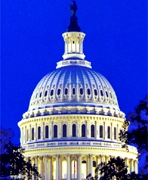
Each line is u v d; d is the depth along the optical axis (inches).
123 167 5659.5
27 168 5826.8
